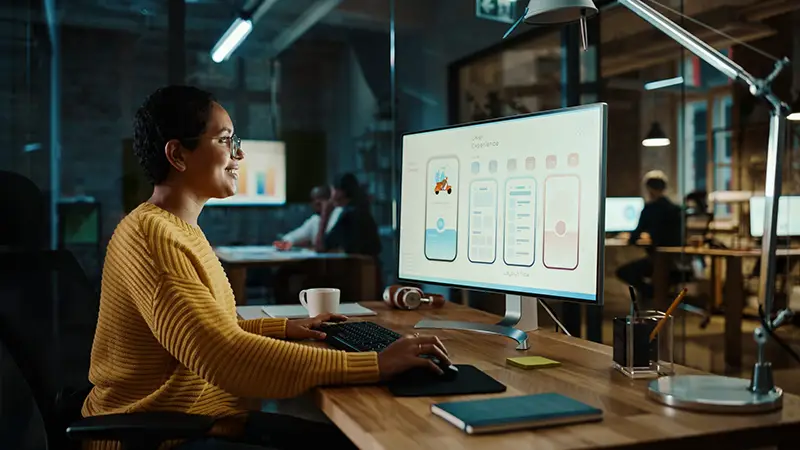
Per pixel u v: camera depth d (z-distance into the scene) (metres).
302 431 1.32
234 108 4.14
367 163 4.45
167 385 1.21
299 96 4.30
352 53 4.43
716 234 4.56
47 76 3.68
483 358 1.27
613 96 4.44
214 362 1.09
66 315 1.34
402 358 1.10
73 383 1.33
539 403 0.90
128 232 1.23
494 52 4.67
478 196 1.49
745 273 4.37
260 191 4.17
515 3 4.60
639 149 4.47
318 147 4.34
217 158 1.35
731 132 4.57
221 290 1.37
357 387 1.07
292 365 1.08
